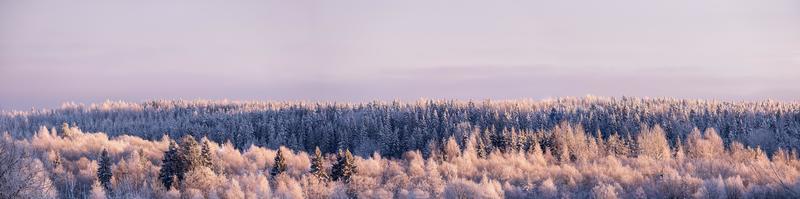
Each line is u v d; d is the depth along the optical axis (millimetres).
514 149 111188
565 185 76125
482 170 90125
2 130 23312
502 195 68375
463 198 65875
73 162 69750
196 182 58469
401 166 83188
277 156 72938
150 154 84688
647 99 179375
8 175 21656
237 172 77312
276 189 63438
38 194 22922
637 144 110438
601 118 149125
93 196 50469
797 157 99625
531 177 82375
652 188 69438
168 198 55062
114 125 172125
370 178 69125
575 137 114562
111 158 75938
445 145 112312
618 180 76188
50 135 89312
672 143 121500
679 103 169000
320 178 65250
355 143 139250
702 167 89812
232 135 151500
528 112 161625
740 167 84000
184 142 62375
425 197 64000
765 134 120062
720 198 60312
